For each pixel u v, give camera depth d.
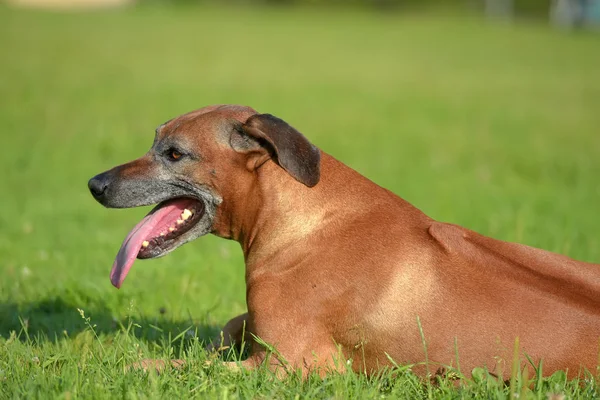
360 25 80.50
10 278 11.46
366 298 7.12
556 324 6.86
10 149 22.81
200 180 7.70
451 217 15.75
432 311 7.05
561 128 30.30
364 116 31.58
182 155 7.73
